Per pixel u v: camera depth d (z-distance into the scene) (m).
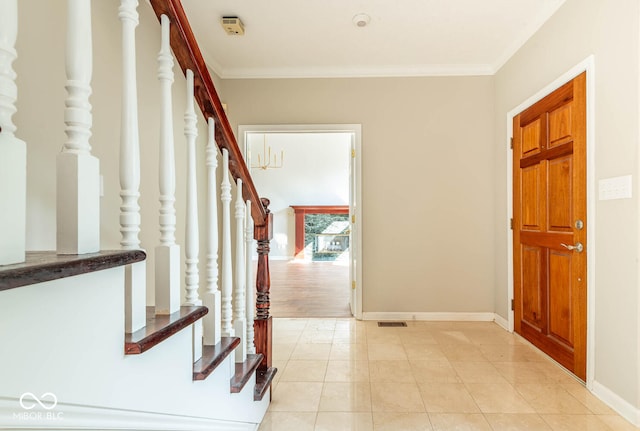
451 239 3.32
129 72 0.79
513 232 2.93
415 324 3.22
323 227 9.35
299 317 3.48
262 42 2.87
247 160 3.42
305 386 2.02
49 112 1.38
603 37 1.84
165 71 0.95
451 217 3.32
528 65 2.65
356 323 3.27
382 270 3.36
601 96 1.86
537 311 2.56
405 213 3.34
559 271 2.27
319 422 1.66
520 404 1.81
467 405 1.80
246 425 1.50
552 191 2.34
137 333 0.78
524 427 1.61
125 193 0.78
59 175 0.61
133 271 0.79
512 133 2.93
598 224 1.89
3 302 0.47
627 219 1.69
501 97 3.12
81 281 0.59
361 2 2.34
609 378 1.80
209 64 3.13
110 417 0.68
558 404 1.80
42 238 1.35
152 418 0.83
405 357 2.45
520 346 2.64
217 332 1.27
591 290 1.93
